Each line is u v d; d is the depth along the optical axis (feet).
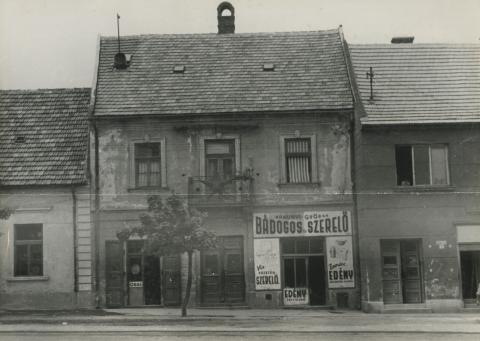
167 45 95.35
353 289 84.79
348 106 86.12
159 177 87.04
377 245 81.92
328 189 86.22
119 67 92.27
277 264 85.35
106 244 86.12
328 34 96.07
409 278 82.99
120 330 60.39
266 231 85.81
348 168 86.38
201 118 86.79
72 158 88.07
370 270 81.46
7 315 76.64
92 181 86.58
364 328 62.18
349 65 89.86
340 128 86.74
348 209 85.97
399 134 83.05
